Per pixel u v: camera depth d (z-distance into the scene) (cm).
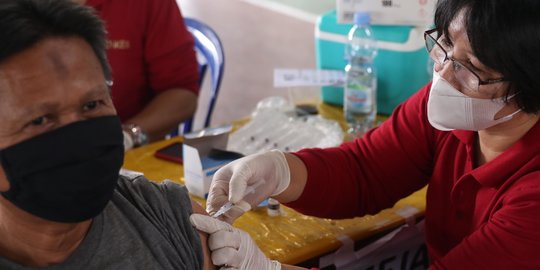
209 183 167
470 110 123
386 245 160
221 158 173
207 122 272
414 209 165
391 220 159
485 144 134
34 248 92
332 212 155
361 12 216
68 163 84
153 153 199
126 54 241
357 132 208
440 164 147
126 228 100
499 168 127
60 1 83
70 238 93
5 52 79
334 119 222
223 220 132
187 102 248
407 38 211
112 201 102
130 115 251
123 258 97
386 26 217
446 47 122
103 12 233
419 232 166
